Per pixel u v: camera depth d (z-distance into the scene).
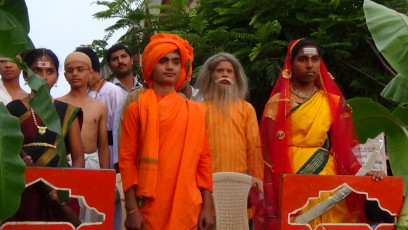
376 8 5.56
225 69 6.38
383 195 4.99
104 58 11.19
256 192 5.86
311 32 9.32
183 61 5.28
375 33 5.46
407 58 5.34
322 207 5.12
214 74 6.39
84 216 5.98
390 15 5.50
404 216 5.01
